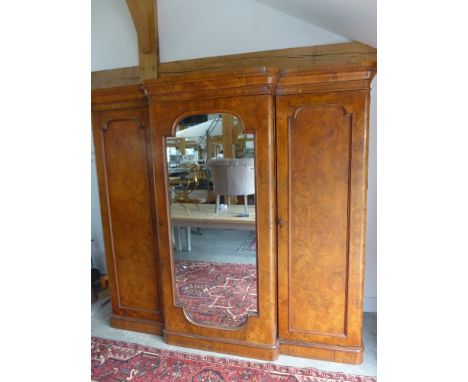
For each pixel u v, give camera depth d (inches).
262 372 67.1
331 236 65.1
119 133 75.6
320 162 63.0
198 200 72.4
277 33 82.4
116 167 77.6
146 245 79.4
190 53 89.7
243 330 71.0
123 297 84.6
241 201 69.9
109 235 81.9
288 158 64.0
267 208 64.7
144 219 78.1
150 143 73.5
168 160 70.7
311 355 70.1
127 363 71.8
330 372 66.1
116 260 83.0
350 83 58.9
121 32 95.6
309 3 67.6
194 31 88.7
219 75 60.6
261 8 82.6
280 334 71.7
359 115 59.4
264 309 68.8
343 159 61.9
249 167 66.8
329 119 61.1
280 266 68.6
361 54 77.1
